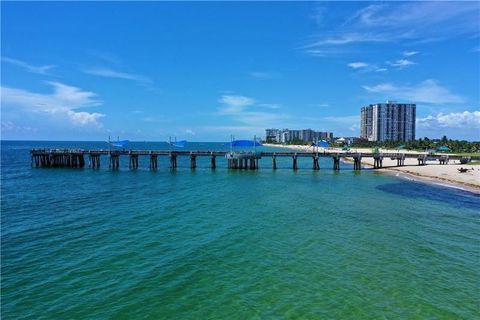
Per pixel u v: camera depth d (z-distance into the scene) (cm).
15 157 11925
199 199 3838
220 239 2348
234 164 7269
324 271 1820
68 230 2550
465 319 1369
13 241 2288
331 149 16612
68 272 1788
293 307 1455
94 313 1409
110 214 3072
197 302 1497
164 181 5419
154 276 1748
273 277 1747
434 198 4050
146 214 3073
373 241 2331
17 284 1648
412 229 2644
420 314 1401
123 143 8638
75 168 7519
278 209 3334
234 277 1744
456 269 1858
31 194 4197
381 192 4462
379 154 7588
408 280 1716
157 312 1418
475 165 7681
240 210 3269
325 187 4875
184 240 2322
